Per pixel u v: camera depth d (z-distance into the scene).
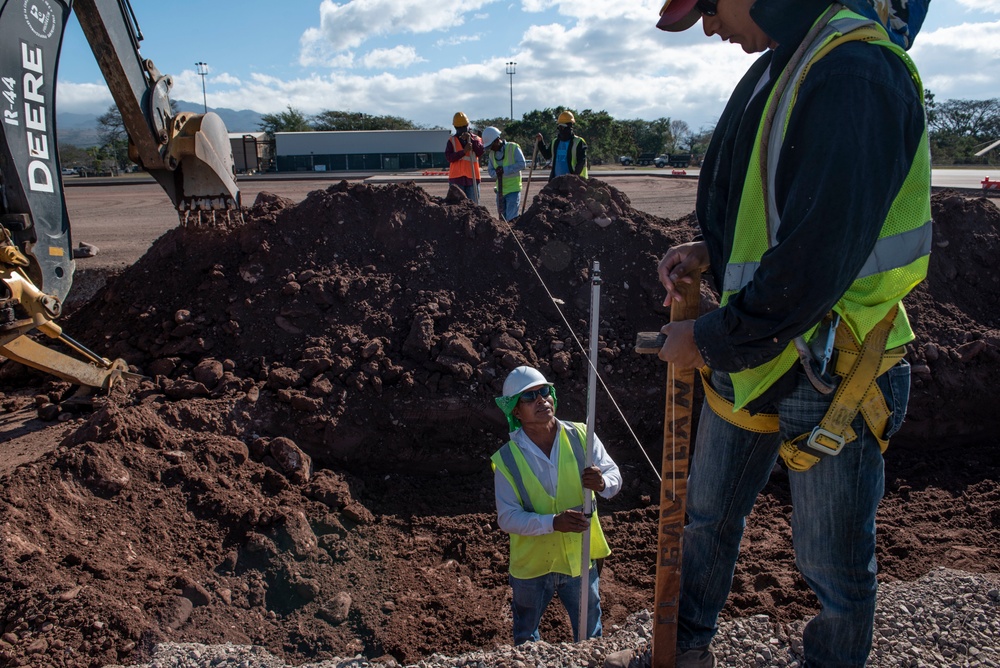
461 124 9.84
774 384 1.77
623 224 6.79
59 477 4.07
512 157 10.37
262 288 6.20
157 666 2.98
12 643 3.14
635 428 5.77
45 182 5.01
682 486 1.96
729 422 1.95
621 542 4.82
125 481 4.24
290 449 4.95
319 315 6.02
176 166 6.63
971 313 6.47
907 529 4.68
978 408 5.75
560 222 6.84
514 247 6.59
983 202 7.18
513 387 3.36
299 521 4.44
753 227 1.73
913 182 1.59
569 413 5.69
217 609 3.79
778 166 1.56
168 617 3.54
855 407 1.69
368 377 5.58
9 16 4.65
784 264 1.45
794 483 1.87
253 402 5.32
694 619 2.14
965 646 2.54
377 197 6.79
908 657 2.48
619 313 6.32
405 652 3.84
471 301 6.23
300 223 6.64
